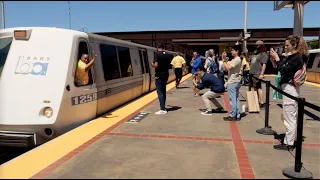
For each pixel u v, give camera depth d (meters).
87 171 3.87
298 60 4.46
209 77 7.81
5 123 5.53
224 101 10.36
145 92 12.88
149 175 3.75
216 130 6.14
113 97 8.56
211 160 4.32
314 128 6.42
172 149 4.83
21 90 5.67
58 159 4.30
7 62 5.90
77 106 6.31
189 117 7.51
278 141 5.34
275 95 6.99
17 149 6.13
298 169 3.77
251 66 8.93
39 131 5.57
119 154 4.55
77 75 6.41
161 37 34.78
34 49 6.02
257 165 4.14
